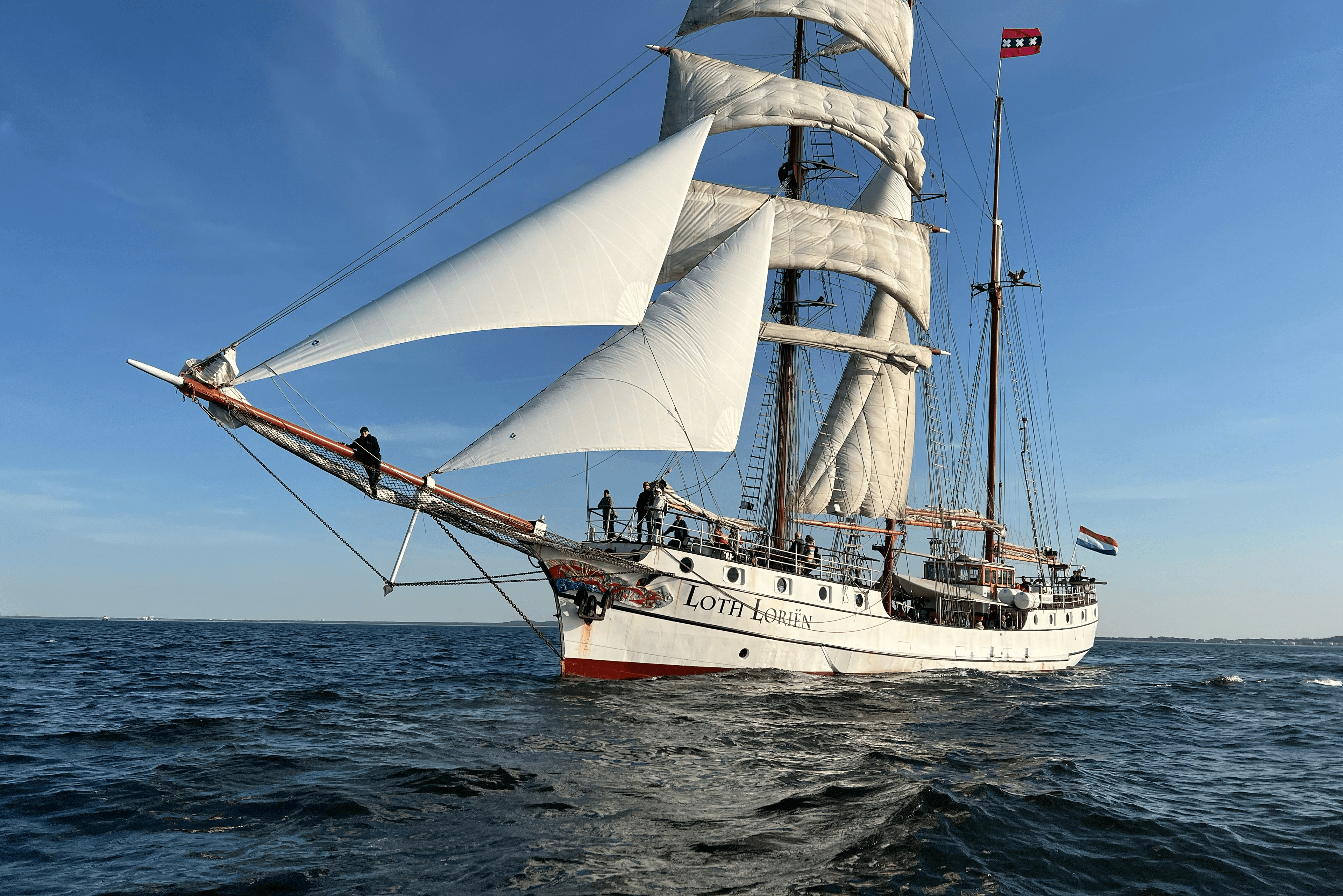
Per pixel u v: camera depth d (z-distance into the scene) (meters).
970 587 38.62
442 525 23.42
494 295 20.94
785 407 37.53
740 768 14.96
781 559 30.92
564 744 16.75
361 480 21.52
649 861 9.88
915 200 44.03
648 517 26.45
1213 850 11.27
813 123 38.66
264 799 12.41
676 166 25.89
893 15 41.44
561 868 9.52
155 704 23.97
